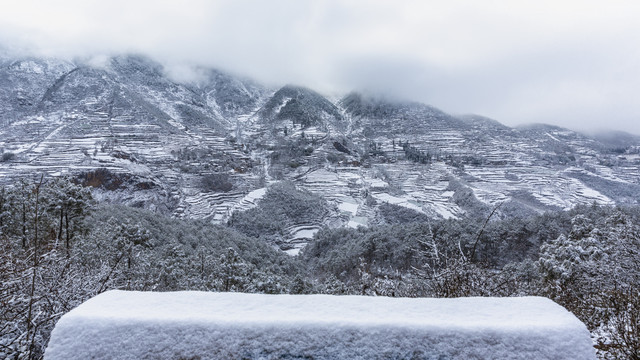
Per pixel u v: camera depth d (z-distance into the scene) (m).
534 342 1.25
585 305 5.90
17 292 3.41
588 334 1.27
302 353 1.27
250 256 32.03
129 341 1.28
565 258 9.93
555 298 7.23
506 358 1.23
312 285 13.84
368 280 7.21
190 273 17.39
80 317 1.32
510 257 26.39
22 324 3.43
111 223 19.92
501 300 1.50
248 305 1.45
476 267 5.67
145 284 10.88
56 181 17.00
